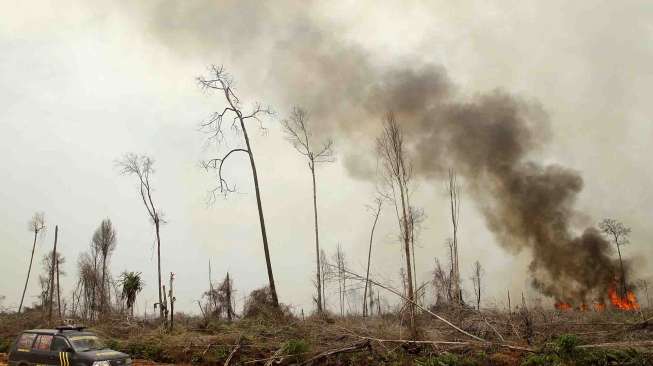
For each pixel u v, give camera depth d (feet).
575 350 41.65
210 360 56.70
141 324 87.61
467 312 58.34
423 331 53.67
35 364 44.04
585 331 53.06
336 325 56.39
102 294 127.13
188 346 61.72
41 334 45.37
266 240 92.02
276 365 51.44
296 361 50.80
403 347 50.06
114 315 94.17
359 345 50.29
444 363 44.06
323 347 52.54
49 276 143.43
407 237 77.66
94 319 102.89
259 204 96.07
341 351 49.80
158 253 107.65
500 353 45.37
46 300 134.10
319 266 105.60
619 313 67.67
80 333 46.06
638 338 47.19
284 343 54.13
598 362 40.01
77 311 127.34
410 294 63.93
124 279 92.27
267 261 88.79
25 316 101.24
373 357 48.67
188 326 82.12
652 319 49.62
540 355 42.29
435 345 48.65
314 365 49.67
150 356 63.72
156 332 73.31
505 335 52.70
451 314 59.93
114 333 80.53
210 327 76.54
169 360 61.41
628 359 39.91
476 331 53.88
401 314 58.65
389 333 52.65
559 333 50.19
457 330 53.16
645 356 39.93
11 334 85.97
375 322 59.00
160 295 103.30
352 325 56.90
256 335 61.77
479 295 98.78
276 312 75.66
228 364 54.70
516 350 45.68
